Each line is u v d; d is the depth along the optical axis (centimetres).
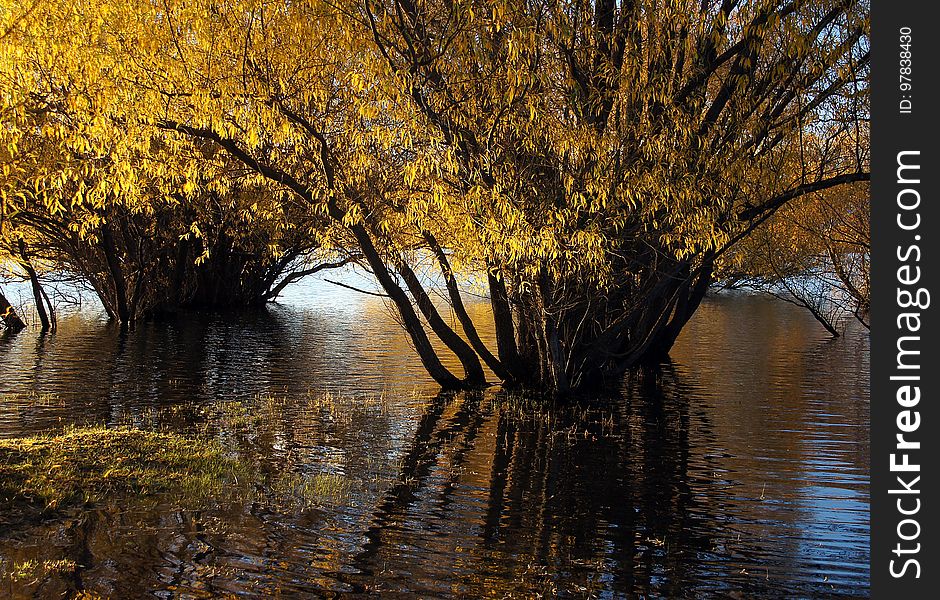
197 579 759
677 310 2439
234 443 1323
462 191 1456
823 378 2167
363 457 1266
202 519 919
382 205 1653
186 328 3372
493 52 1429
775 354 2664
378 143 1529
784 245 2641
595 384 1942
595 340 1895
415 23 1388
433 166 1433
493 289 1930
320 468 1184
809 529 969
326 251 2114
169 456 1161
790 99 1709
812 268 2973
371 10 1390
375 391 1892
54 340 2825
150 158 1535
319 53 1476
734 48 1593
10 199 1494
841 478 1189
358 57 1363
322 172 1598
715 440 1439
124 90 1353
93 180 1827
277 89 1448
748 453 1345
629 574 821
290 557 827
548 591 771
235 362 2356
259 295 4678
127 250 3550
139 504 955
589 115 1494
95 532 858
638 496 1098
